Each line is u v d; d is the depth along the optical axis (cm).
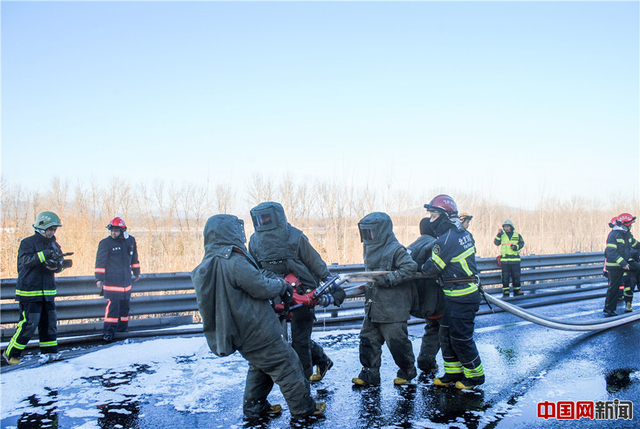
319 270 466
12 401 449
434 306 512
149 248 1534
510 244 1111
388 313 478
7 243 1545
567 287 1265
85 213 1678
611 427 391
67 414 418
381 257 488
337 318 836
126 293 729
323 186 2192
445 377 493
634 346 664
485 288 1176
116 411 426
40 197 2008
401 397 460
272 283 384
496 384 498
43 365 573
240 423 402
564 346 662
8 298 723
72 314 742
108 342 701
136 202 1977
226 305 372
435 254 467
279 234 450
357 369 556
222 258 377
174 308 805
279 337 388
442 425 393
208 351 631
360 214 2147
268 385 414
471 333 477
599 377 524
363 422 400
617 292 892
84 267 1342
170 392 476
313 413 407
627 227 901
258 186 2209
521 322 837
